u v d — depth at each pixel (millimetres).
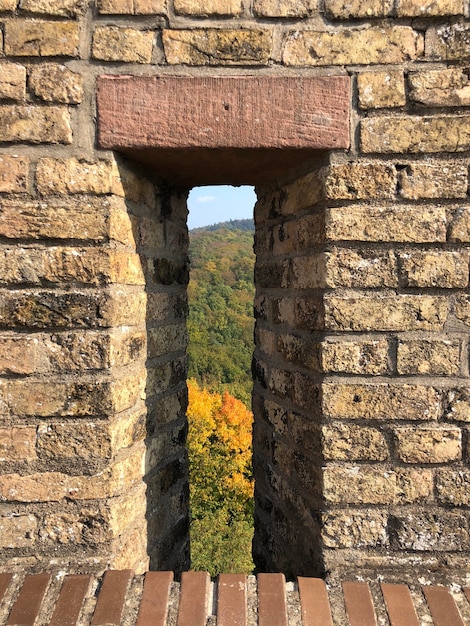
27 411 1432
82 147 1425
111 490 1454
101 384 1433
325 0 1414
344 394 1466
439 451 1464
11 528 1443
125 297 1521
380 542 1485
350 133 1438
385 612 1306
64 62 1413
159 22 1414
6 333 1426
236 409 14297
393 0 1409
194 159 1555
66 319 1422
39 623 1246
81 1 1403
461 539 1475
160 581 1382
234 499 13172
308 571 1607
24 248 1416
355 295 1455
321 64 1428
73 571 1420
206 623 1256
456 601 1352
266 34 1421
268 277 1957
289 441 1747
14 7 1396
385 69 1426
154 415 1766
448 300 1449
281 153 1486
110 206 1427
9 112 1409
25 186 1415
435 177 1433
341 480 1479
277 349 1853
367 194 1438
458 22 1417
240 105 1429
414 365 1453
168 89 1422
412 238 1438
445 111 1427
